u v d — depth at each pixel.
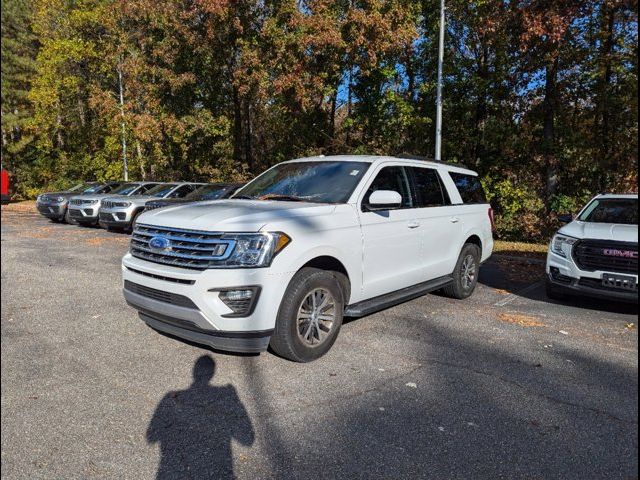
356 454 2.84
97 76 26.25
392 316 5.72
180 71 18.45
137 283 4.10
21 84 22.78
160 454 2.80
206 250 3.72
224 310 3.65
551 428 3.19
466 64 15.89
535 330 5.31
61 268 8.18
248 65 16.28
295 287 3.96
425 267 5.69
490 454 2.87
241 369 4.00
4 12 16.69
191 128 18.73
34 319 5.25
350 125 18.23
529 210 14.95
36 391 3.54
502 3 12.34
